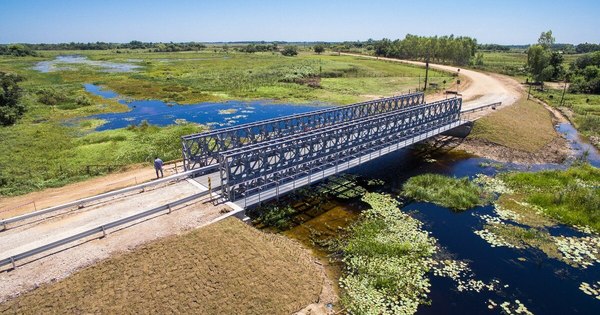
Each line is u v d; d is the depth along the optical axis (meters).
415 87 66.19
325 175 23.16
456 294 15.38
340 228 20.34
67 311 12.22
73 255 14.64
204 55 147.62
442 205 23.31
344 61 106.00
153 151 31.52
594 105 53.34
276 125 29.61
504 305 14.77
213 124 43.78
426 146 36.22
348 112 36.12
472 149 35.19
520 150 34.38
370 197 24.34
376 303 14.69
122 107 53.09
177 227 16.78
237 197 20.25
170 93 63.16
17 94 53.00
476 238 19.70
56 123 43.72
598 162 32.09
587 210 21.95
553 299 15.16
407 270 16.81
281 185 21.81
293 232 19.92
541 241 19.36
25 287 12.94
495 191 25.64
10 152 31.89
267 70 89.06
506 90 61.44
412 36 121.19
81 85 71.25
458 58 101.75
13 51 150.88
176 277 13.88
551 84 73.62
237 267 14.73
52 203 21.77
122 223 16.42
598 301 15.09
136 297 12.96
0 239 15.88
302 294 14.47
